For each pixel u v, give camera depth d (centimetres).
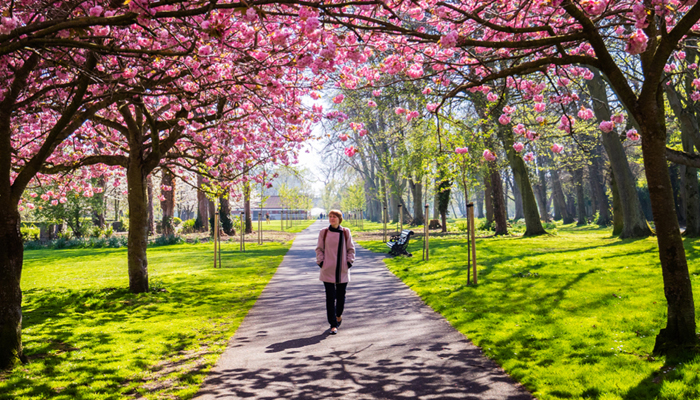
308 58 500
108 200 3844
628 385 407
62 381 477
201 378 477
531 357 506
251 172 1304
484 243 2070
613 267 1102
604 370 448
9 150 542
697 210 1755
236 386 450
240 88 671
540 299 798
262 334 660
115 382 474
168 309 880
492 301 808
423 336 618
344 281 664
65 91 777
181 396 425
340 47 573
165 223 3250
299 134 972
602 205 4078
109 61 670
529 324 642
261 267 1529
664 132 474
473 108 2003
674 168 3300
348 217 7681
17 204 552
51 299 977
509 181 5891
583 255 1389
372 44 639
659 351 477
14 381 471
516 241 2103
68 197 3095
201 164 1218
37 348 607
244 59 642
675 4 513
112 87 575
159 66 646
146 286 1045
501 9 630
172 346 620
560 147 656
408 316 740
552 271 1098
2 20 378
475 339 590
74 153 1105
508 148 2266
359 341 603
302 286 1095
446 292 920
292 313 794
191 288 1116
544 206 4900
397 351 553
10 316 537
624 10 492
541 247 1777
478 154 2083
